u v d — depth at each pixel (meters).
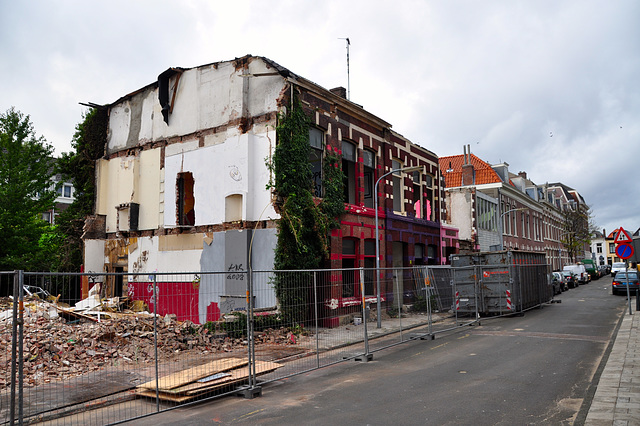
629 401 6.70
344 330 10.91
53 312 11.53
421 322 13.67
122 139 20.86
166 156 18.78
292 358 9.91
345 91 21.56
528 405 6.89
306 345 10.13
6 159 21.28
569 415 6.35
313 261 16.22
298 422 6.38
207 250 17.03
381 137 21.48
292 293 10.29
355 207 18.73
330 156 17.72
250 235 16.06
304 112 16.73
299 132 16.31
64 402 7.25
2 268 20.09
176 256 17.97
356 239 19.06
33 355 9.41
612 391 7.29
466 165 36.03
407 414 6.60
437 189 26.81
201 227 17.30
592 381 8.16
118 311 12.60
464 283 19.17
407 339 13.24
